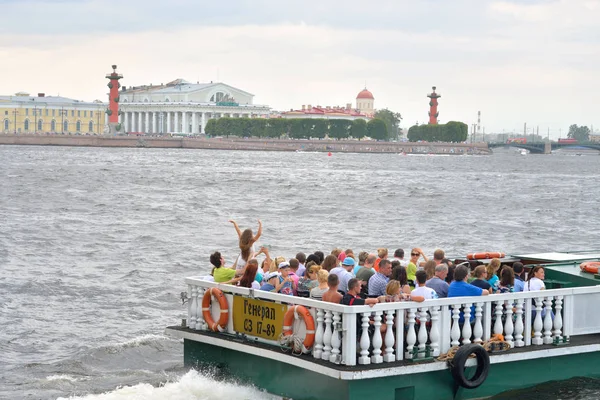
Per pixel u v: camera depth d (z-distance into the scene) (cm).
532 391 1998
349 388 1755
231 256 4725
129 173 14288
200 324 2122
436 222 7156
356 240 5719
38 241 5212
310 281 1981
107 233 5738
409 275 2289
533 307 2030
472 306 1941
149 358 2430
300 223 6838
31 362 2427
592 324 2111
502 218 7706
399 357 1830
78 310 3136
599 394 2014
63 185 10938
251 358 1981
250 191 10744
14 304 3228
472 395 1919
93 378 2227
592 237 6312
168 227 6250
